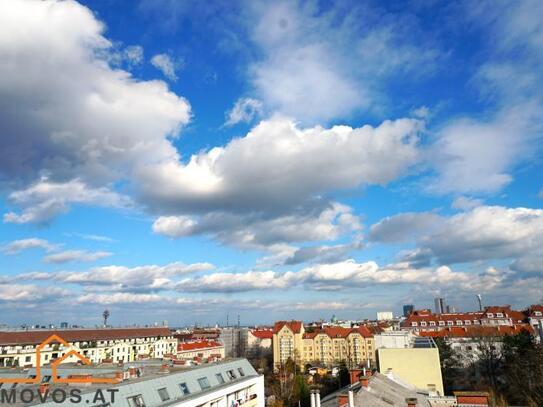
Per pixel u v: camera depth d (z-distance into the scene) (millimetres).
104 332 142875
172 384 45844
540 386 66562
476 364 101062
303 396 97125
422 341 83188
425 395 54656
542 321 94250
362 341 165125
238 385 55188
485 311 162625
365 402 38250
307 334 173000
